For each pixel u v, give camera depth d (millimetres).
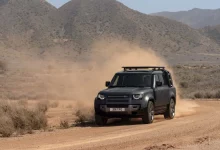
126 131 30750
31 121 33688
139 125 34656
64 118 43062
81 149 23078
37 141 26766
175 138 26453
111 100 35094
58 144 25219
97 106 35469
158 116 42812
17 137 28969
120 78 38000
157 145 23609
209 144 23797
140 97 34906
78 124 36875
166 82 40219
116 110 34906
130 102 34781
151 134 28438
